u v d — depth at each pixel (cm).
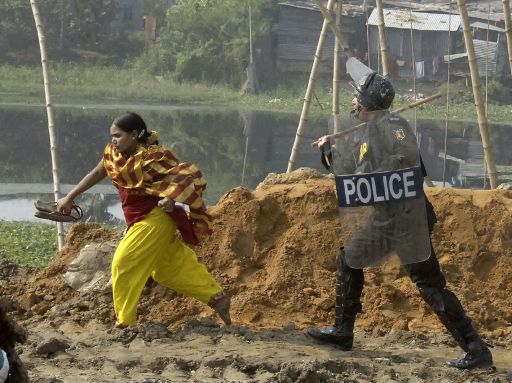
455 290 1039
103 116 5216
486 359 862
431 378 847
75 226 1154
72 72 7244
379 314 1024
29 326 1003
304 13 7688
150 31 8538
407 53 7519
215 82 7462
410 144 846
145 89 7031
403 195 845
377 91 845
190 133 4759
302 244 1068
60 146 3888
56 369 828
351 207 856
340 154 854
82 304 1039
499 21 7488
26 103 5691
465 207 1095
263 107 6581
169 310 1023
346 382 796
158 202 921
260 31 7462
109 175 939
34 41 7694
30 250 1912
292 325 980
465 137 5053
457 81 7381
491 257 1070
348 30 7581
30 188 2942
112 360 852
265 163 3816
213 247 1075
